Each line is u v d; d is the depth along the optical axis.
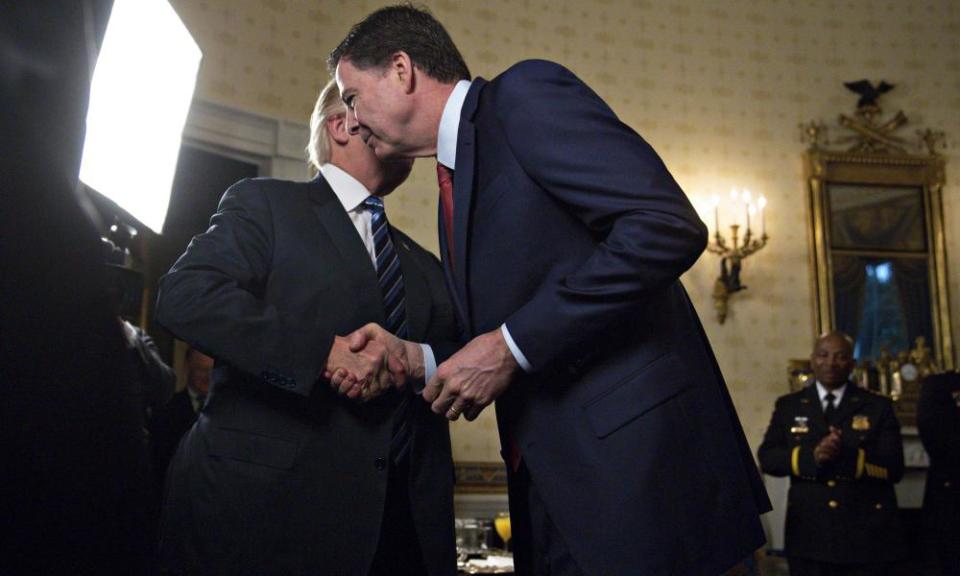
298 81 5.94
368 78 1.56
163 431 3.21
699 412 1.45
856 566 4.50
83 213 0.59
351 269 1.69
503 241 1.45
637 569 1.33
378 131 1.59
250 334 1.46
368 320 1.68
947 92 7.98
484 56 6.93
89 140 1.63
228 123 5.52
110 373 0.57
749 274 7.32
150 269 6.28
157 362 2.21
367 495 1.56
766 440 4.90
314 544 1.51
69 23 0.60
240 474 1.50
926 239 7.61
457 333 1.89
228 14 5.59
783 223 7.48
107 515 0.55
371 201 1.82
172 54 2.02
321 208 1.74
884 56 7.96
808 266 7.45
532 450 1.45
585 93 1.44
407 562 1.68
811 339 7.32
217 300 1.47
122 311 1.90
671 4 7.62
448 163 1.56
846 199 7.57
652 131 7.36
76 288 0.56
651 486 1.37
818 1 7.96
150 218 2.08
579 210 1.39
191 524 1.50
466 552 3.40
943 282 7.53
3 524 0.52
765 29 7.80
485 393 1.38
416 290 1.81
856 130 7.71
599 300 1.33
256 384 1.56
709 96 7.55
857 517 4.50
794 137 7.66
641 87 7.39
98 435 0.55
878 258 7.52
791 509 4.68
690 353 1.50
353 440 1.57
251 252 1.61
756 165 7.53
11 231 0.54
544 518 1.50
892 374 7.24
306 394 1.47
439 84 1.56
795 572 4.68
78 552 0.54
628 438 1.39
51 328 0.54
